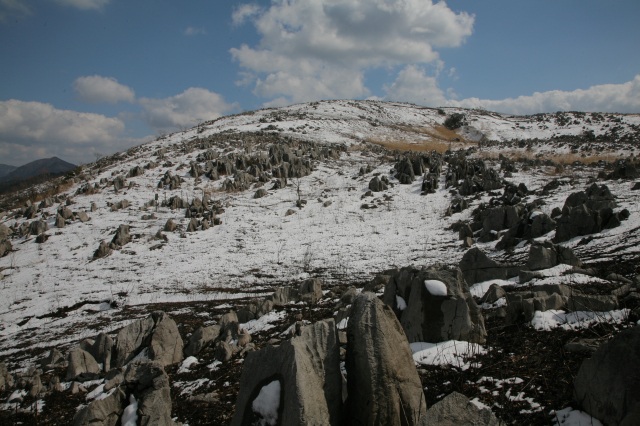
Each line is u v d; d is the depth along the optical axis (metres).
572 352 8.28
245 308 17.59
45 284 29.03
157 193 50.28
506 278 14.70
